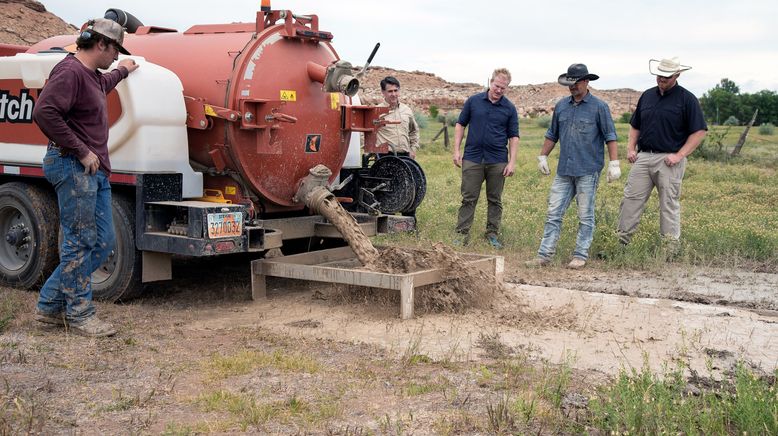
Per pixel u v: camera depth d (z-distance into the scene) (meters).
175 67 6.98
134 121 6.41
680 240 9.37
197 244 6.15
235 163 6.77
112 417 4.11
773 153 25.20
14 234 7.34
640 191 8.93
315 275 6.64
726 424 3.94
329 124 7.32
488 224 9.83
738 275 8.23
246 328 6.02
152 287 7.53
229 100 6.61
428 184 16.45
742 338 5.80
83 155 5.43
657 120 8.68
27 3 25.11
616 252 8.93
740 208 12.93
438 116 60.56
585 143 8.48
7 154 7.32
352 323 6.20
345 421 4.06
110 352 5.33
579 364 5.15
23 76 7.03
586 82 8.44
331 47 7.46
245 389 4.54
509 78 9.37
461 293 6.66
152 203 6.50
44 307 5.83
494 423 3.96
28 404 4.23
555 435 3.87
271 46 6.83
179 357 5.23
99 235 5.79
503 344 5.60
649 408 3.84
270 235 6.69
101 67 5.61
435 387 4.58
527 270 8.46
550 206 8.73
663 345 5.62
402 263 6.65
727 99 70.69
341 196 8.04
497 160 9.58
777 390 4.04
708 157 23.50
